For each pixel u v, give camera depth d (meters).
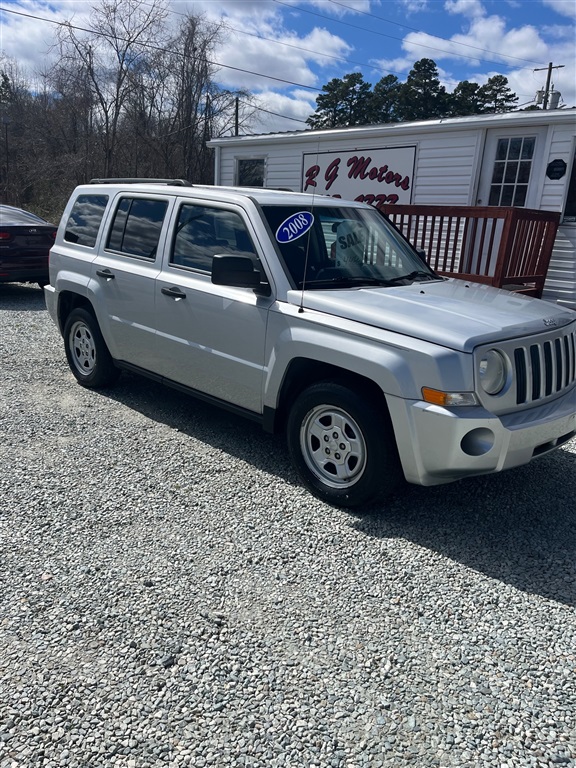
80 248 5.87
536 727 2.30
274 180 14.23
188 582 3.09
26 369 6.64
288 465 4.49
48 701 2.34
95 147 32.53
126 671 2.50
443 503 4.01
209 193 4.72
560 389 3.87
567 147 9.53
